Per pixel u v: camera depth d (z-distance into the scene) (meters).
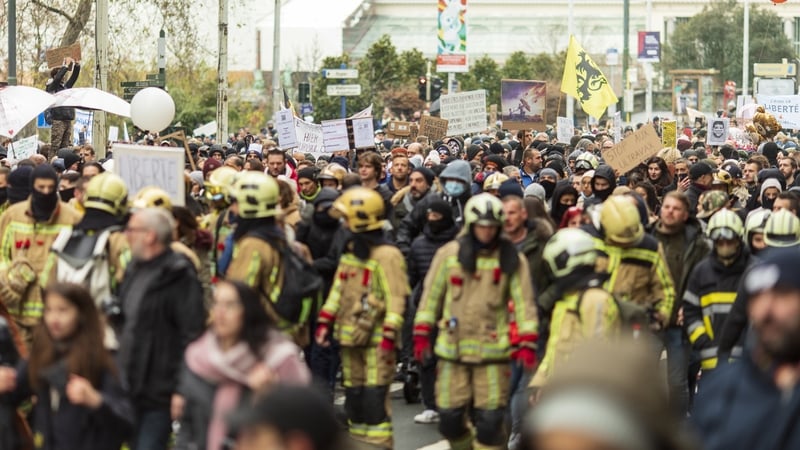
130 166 20.70
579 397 5.41
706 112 150.75
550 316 18.25
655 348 18.53
